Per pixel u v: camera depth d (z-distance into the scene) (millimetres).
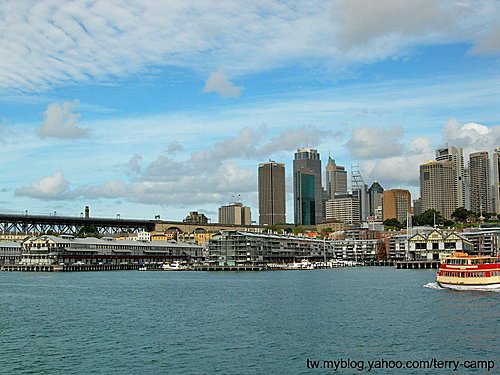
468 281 181500
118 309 148625
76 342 104438
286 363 88438
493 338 103938
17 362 90312
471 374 82438
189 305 155375
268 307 148375
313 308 145125
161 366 87188
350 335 107750
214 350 96875
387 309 141000
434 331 110625
